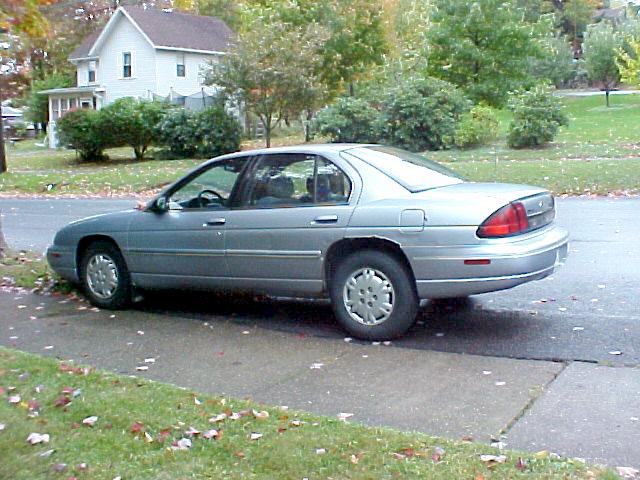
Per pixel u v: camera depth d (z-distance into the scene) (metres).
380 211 7.04
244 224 7.69
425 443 4.60
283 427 4.94
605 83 45.75
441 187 7.31
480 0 35.75
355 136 27.61
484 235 6.70
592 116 38.91
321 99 30.20
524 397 5.57
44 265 10.60
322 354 6.86
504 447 4.70
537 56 37.31
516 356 6.55
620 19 67.19
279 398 5.78
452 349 6.84
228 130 31.53
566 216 14.50
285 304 8.82
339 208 7.24
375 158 7.46
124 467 4.46
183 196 8.23
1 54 13.98
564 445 4.72
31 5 10.10
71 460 4.57
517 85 36.34
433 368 6.34
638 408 5.29
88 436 4.89
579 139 26.92
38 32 10.45
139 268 8.50
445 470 4.22
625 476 4.22
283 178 7.63
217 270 7.95
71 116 32.78
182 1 58.72
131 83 45.50
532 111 25.16
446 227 6.77
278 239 7.49
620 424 5.02
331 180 7.39
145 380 6.02
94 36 49.44
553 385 5.80
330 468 4.32
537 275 6.88
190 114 32.00
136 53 45.03
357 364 6.53
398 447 4.55
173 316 8.44
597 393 5.59
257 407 5.34
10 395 5.64
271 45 29.33
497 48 36.34
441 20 36.59
